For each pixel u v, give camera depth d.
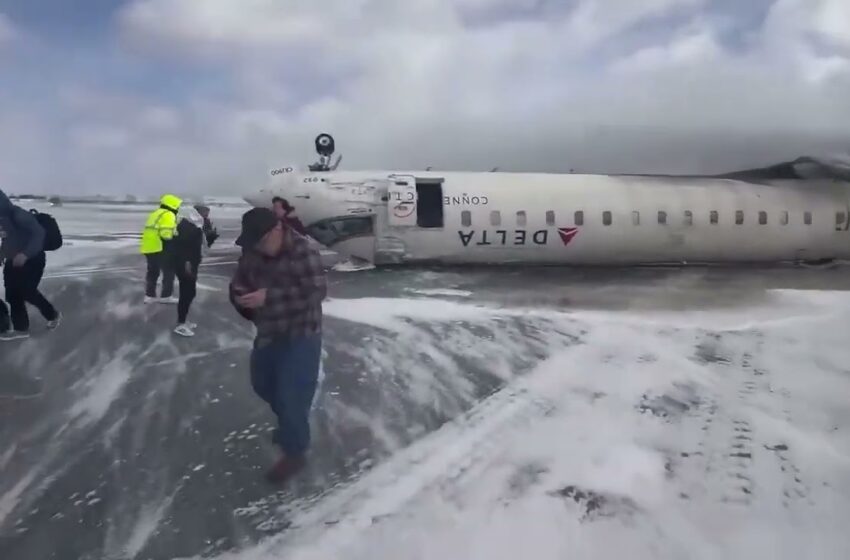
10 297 9.06
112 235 22.52
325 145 16.94
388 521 4.69
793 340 8.80
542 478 5.21
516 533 4.50
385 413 6.53
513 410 6.57
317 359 5.13
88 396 7.06
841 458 5.46
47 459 5.70
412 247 15.71
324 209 15.52
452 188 15.90
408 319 10.13
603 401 6.77
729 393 6.93
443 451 5.72
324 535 4.55
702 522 4.60
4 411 6.67
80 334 9.27
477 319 10.14
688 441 5.81
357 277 14.52
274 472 5.28
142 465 5.58
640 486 5.08
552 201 15.98
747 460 5.46
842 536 4.43
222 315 10.44
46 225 9.20
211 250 18.67
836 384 7.11
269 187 15.91
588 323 9.89
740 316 10.31
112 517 4.84
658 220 16.34
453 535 4.49
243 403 6.87
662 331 9.36
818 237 17.19
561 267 16.42
